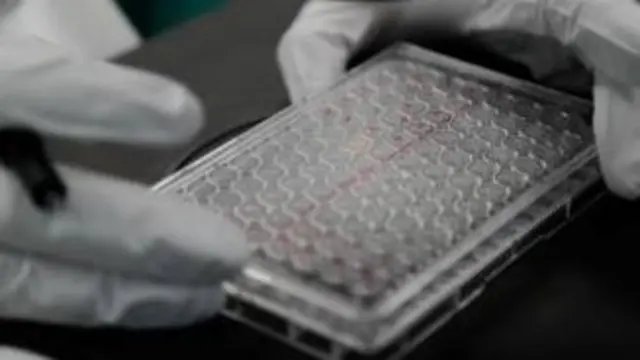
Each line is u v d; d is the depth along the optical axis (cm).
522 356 61
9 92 55
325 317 58
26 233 60
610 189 72
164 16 157
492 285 66
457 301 62
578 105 77
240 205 67
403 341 58
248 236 64
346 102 78
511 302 65
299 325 58
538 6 81
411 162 71
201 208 63
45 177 59
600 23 75
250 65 90
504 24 83
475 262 63
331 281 60
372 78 81
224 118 81
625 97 74
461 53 88
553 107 77
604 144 71
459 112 77
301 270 61
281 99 84
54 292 62
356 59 88
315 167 71
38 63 56
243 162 72
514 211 66
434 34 89
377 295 59
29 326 63
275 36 95
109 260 60
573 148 73
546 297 65
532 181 69
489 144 73
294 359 60
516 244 65
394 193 68
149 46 94
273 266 61
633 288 66
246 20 98
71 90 55
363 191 68
